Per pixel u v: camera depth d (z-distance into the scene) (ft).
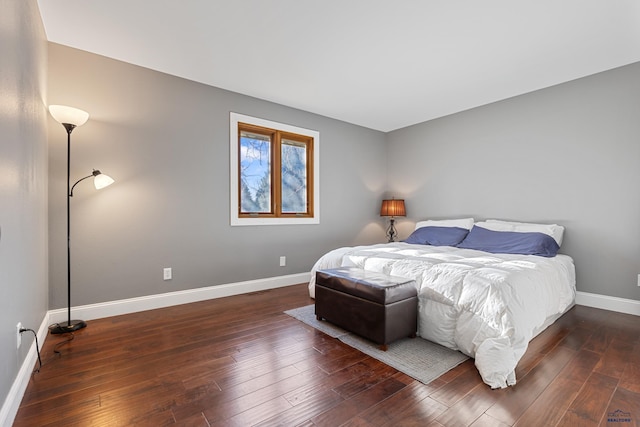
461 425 4.38
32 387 5.29
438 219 14.47
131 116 9.27
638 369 5.94
